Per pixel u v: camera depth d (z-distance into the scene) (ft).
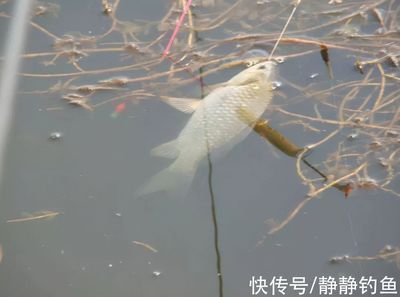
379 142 11.09
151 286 9.53
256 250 9.88
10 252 9.82
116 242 9.96
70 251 9.86
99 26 12.94
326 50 12.42
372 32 12.91
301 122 11.35
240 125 10.92
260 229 10.09
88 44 12.59
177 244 9.94
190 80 11.94
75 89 11.82
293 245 9.92
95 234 10.04
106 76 12.05
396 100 11.74
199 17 13.17
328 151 10.98
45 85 11.89
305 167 10.75
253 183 10.53
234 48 12.57
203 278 9.62
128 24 12.96
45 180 10.61
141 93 11.75
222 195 10.41
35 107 11.57
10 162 10.78
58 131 11.25
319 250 9.87
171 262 9.77
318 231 10.07
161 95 11.71
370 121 11.41
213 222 10.15
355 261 9.75
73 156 10.89
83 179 10.61
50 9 13.20
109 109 11.56
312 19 13.15
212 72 12.10
